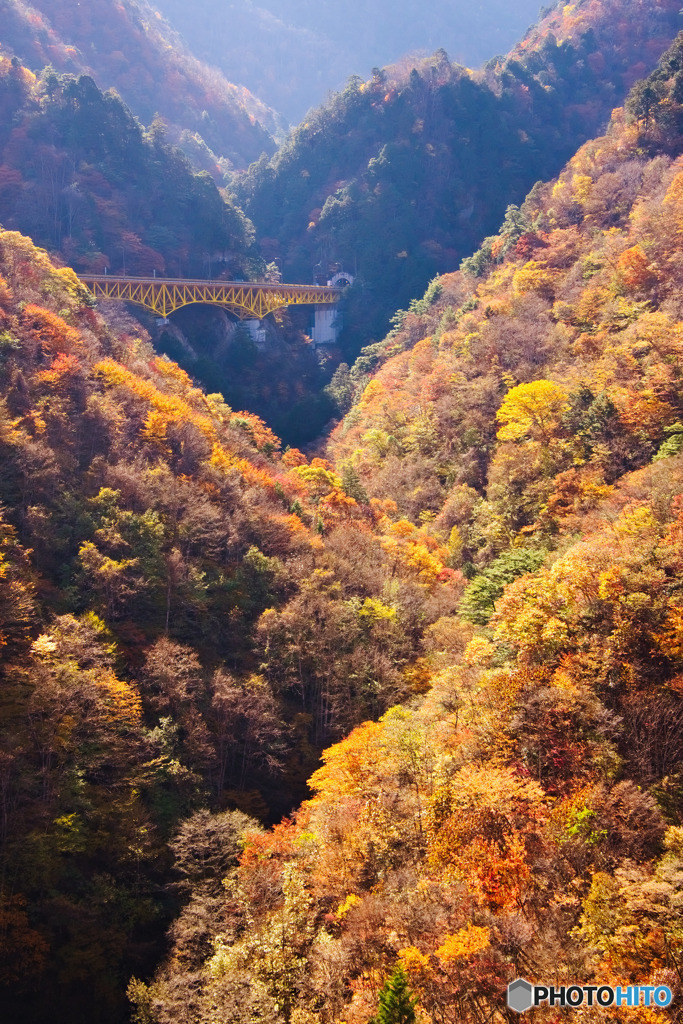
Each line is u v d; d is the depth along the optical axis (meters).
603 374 78.00
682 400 68.44
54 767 44.06
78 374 71.50
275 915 35.09
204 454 74.69
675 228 92.50
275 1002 31.47
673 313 81.00
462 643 53.72
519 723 35.34
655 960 23.95
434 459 93.00
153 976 39.47
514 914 26.64
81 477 62.84
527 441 79.06
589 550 44.97
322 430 138.00
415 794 36.34
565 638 39.66
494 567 57.91
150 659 51.41
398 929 28.70
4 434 58.94
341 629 60.09
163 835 45.03
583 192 123.25
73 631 49.53
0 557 49.25
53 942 39.00
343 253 190.50
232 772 52.75
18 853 39.81
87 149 157.38
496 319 104.19
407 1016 23.09
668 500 48.03
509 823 30.66
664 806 30.72
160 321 141.50
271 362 164.62
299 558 67.19
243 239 184.25
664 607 37.81
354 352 174.62
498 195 190.50
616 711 35.19
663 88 128.38
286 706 57.16
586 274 101.25
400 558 71.88
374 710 56.09
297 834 42.59
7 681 45.34
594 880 27.02
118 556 57.53
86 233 145.25
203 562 63.06
